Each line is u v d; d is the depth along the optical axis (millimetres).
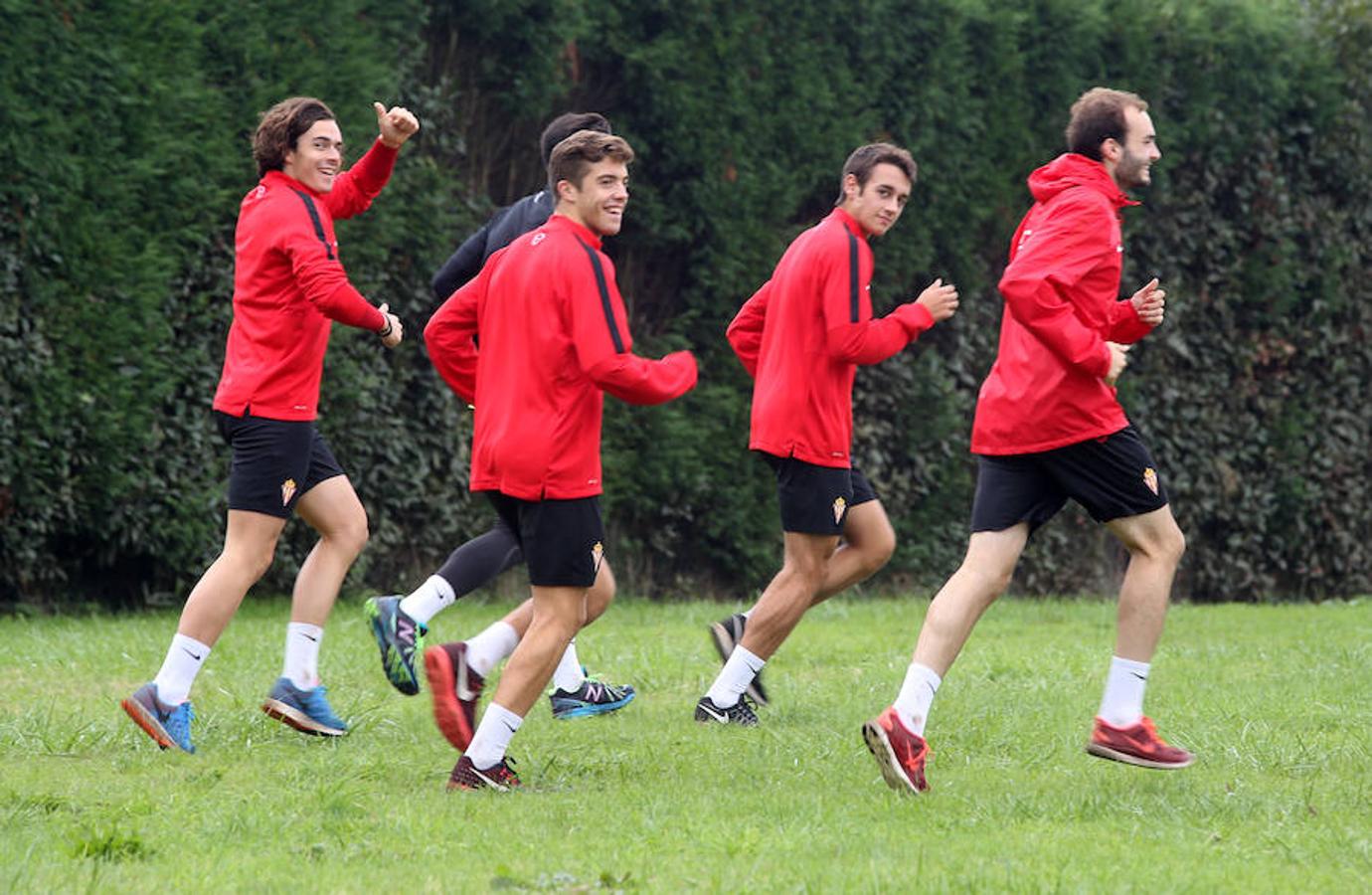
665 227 45188
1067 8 50438
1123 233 52188
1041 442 20250
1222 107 53500
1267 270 54500
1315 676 31250
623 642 35125
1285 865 16688
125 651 31438
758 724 25844
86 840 16688
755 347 27703
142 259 37281
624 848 16953
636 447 45156
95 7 36375
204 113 37812
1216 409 54375
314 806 18828
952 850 16938
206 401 39000
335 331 40156
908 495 49625
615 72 44906
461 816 18500
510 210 26953
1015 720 25688
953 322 49844
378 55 40562
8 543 37156
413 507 43000
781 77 45875
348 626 37312
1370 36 55812
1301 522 55625
